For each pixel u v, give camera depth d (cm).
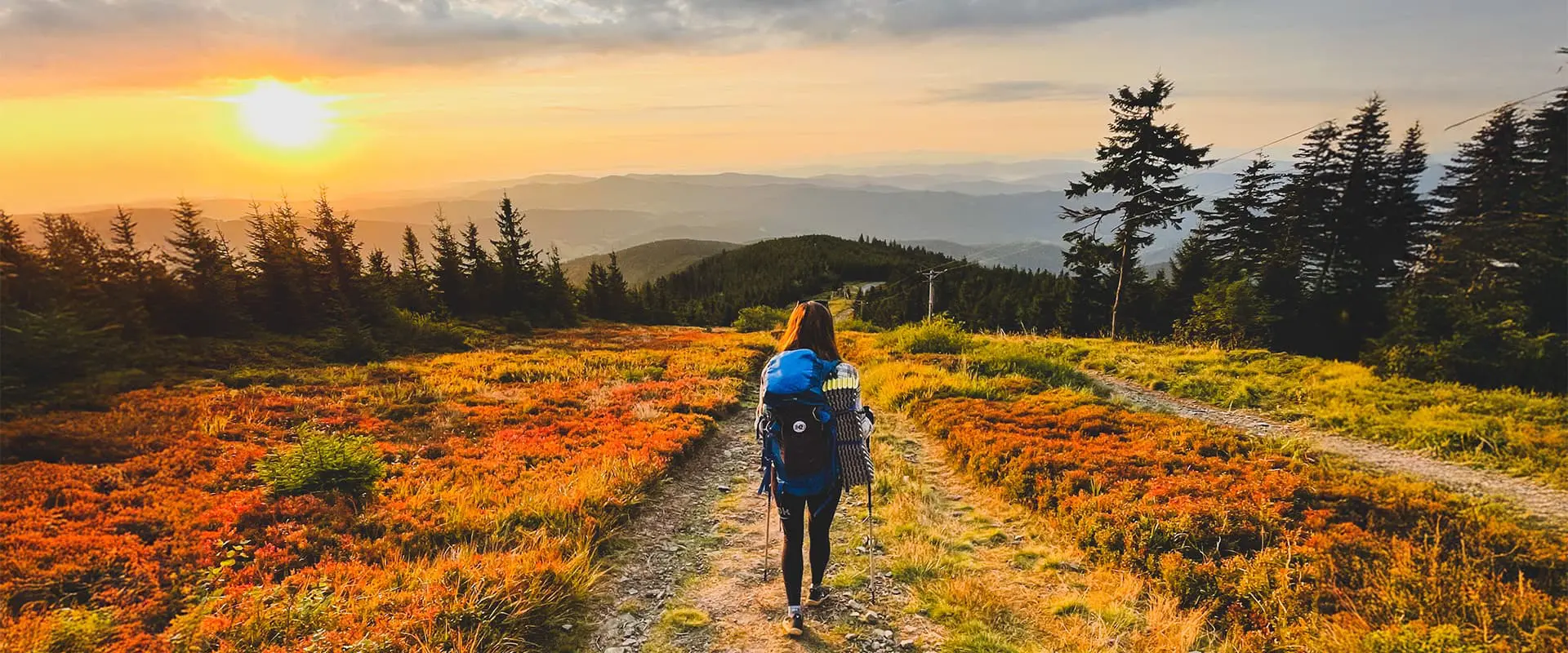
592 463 859
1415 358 1512
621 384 1564
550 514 659
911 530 659
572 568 529
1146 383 1689
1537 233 2111
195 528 602
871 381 1623
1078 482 776
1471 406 1226
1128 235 3253
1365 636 430
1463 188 3000
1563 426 1069
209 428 985
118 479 730
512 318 3712
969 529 693
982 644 442
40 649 373
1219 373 1706
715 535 667
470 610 444
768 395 430
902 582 546
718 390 1494
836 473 429
